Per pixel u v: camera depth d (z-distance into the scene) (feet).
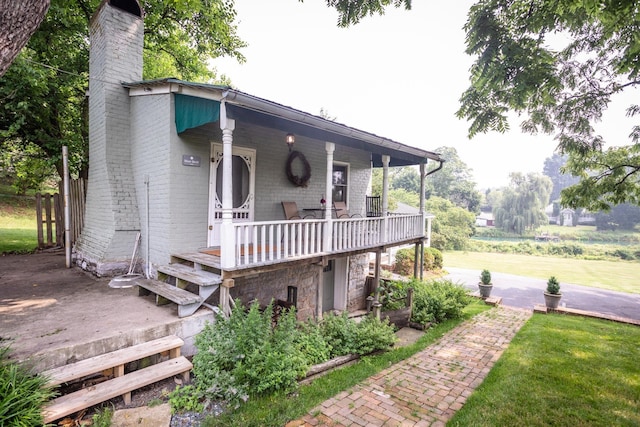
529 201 139.95
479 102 19.81
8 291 17.10
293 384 12.48
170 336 12.82
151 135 19.21
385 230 25.57
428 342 19.92
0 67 7.58
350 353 16.38
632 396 12.99
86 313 13.84
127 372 11.50
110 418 9.55
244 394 11.20
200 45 42.16
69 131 32.58
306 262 18.86
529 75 15.44
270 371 11.94
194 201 18.92
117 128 20.80
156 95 18.71
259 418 10.47
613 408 12.03
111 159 20.52
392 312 22.65
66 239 23.16
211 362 11.57
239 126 21.30
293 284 23.76
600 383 14.11
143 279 17.80
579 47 21.47
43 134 30.07
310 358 14.58
